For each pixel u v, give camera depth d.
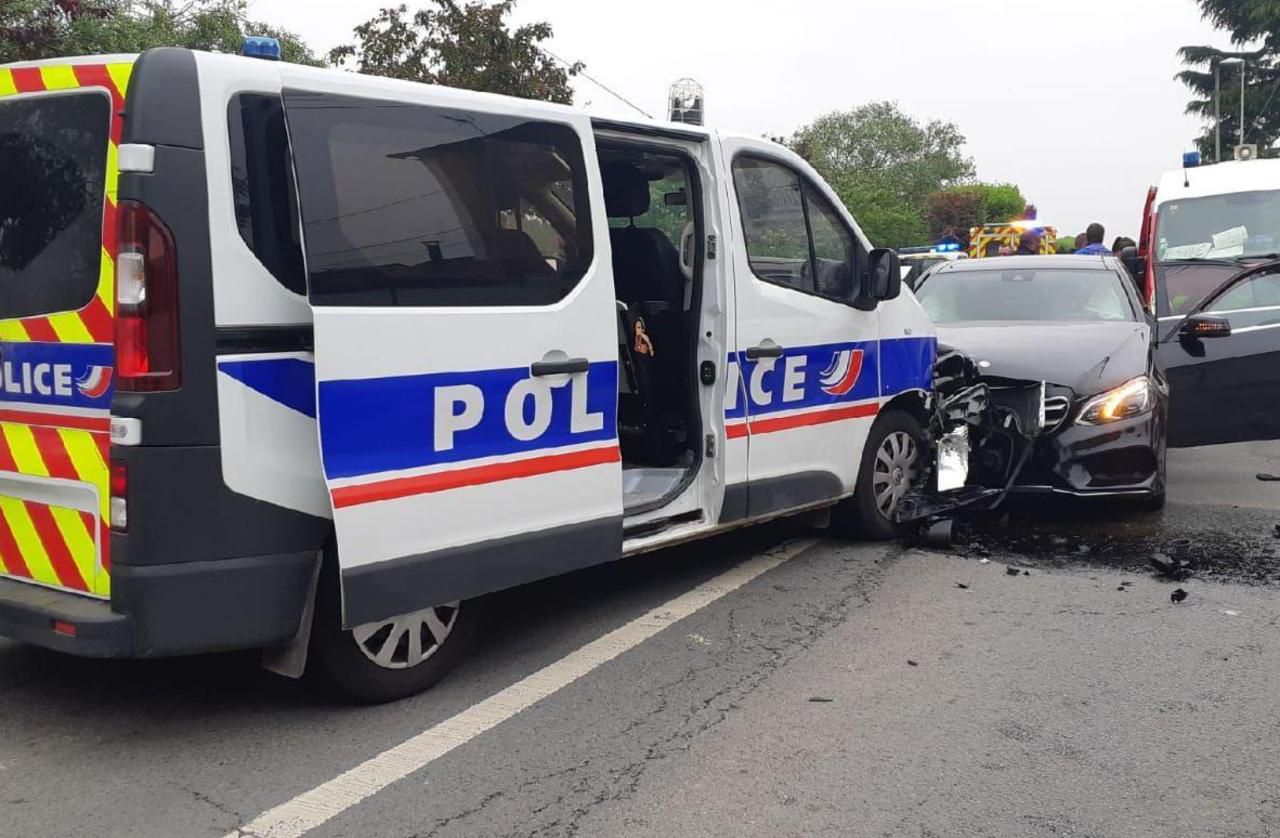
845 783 3.43
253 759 3.60
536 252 4.21
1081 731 3.79
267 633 3.56
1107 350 6.78
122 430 3.31
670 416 5.50
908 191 74.31
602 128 4.61
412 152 3.81
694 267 5.12
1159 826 3.18
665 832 3.14
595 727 3.84
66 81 3.57
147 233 3.27
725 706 4.02
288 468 3.56
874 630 4.83
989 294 8.21
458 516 3.93
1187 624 4.88
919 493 6.60
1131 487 6.41
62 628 3.43
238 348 3.43
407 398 3.74
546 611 5.12
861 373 5.99
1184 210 10.18
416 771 3.51
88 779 3.46
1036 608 5.12
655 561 5.96
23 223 3.70
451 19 17.36
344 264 3.58
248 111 3.46
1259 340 7.91
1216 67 48.47
